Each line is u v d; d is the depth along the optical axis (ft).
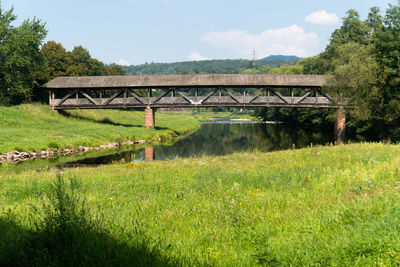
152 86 133.49
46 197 21.29
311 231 12.56
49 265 9.32
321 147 56.90
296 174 28.09
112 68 295.89
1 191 26.96
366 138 109.70
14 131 89.86
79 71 187.83
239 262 10.36
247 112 444.14
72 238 10.96
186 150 90.53
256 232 13.48
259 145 101.40
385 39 87.45
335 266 9.68
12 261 10.03
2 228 13.73
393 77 85.35
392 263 9.64
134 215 15.88
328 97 125.80
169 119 236.63
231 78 131.95
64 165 62.44
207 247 12.00
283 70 320.09
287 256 10.51
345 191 20.48
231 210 16.74
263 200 19.48
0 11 122.52
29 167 58.85
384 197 16.08
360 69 88.43
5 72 119.44
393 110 83.71
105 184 29.12
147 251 10.55
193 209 17.78
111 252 10.17
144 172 38.24
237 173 31.01
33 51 130.21
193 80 132.46
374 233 11.30
